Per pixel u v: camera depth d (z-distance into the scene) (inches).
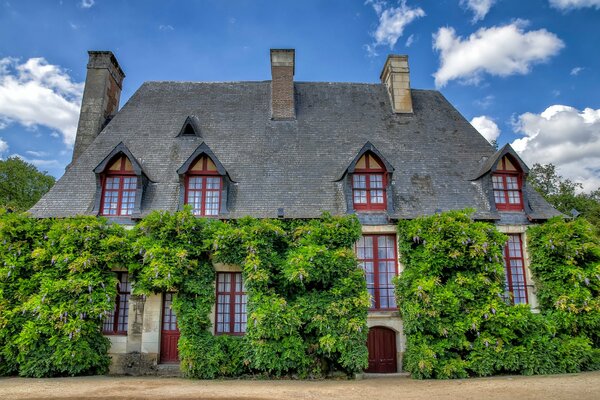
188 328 458.3
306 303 455.5
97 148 600.1
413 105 705.6
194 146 606.9
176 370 473.1
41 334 442.6
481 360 447.5
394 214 521.0
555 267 494.3
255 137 626.8
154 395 354.3
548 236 498.6
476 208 540.7
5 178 1290.6
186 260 460.1
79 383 405.1
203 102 687.1
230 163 582.6
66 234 465.4
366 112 685.3
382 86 745.0
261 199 536.4
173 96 697.0
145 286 466.0
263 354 440.8
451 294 450.6
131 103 677.3
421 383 415.2
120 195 531.5
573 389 361.1
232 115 664.4
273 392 370.9
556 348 457.7
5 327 442.9
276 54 692.1
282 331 436.8
